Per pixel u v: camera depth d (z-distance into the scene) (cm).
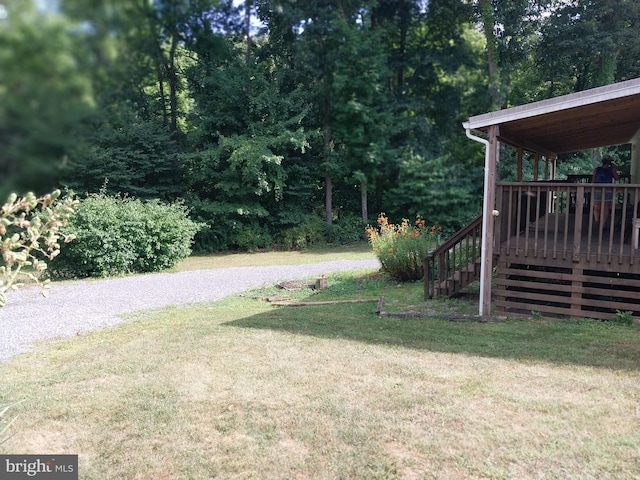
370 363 471
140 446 323
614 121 771
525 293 656
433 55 2114
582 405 364
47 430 347
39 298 910
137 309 802
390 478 280
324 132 2084
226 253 1917
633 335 545
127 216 1227
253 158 1777
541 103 594
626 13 1819
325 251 1844
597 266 609
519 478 275
